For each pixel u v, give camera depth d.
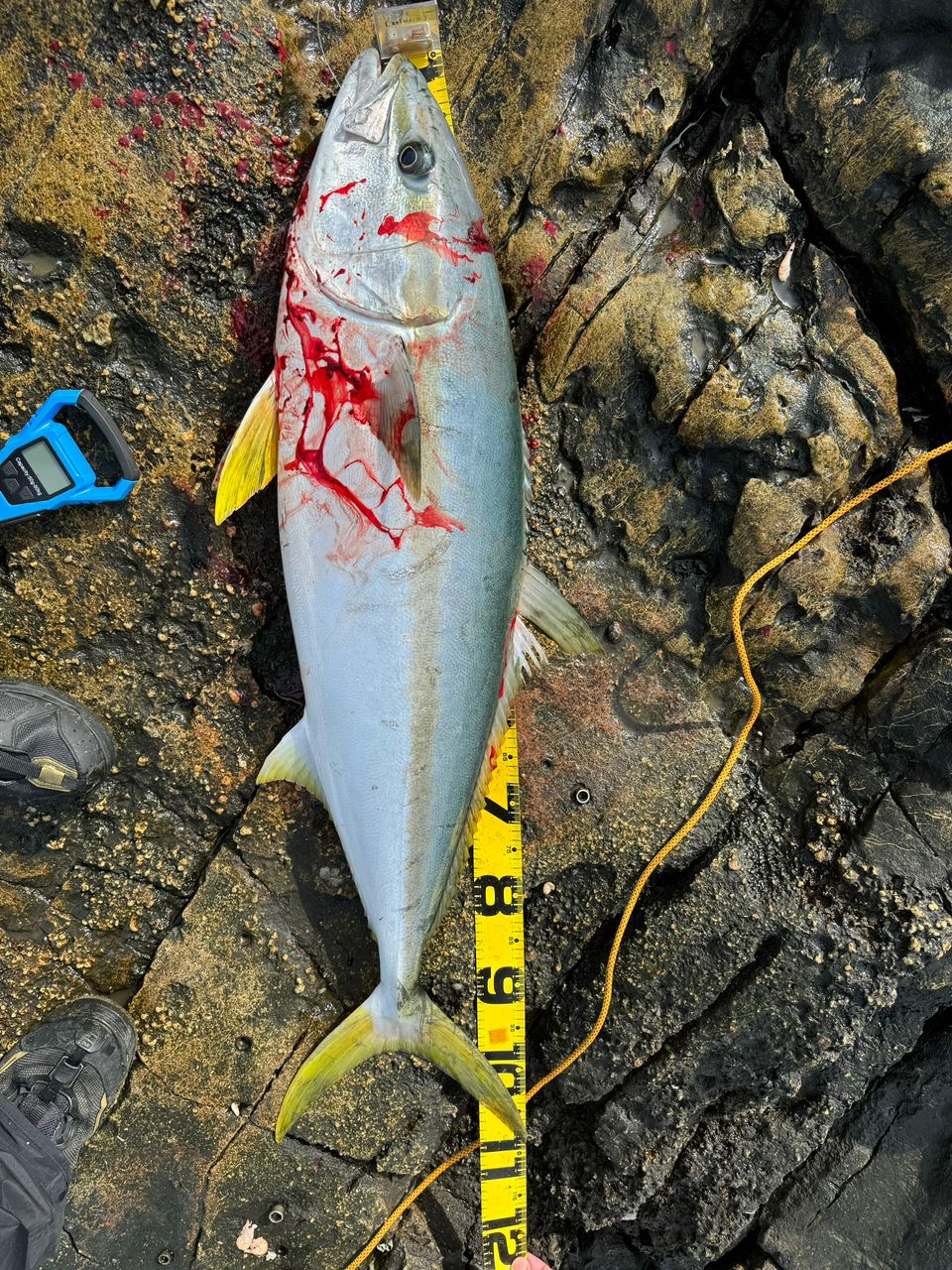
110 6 1.00
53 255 1.04
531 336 1.13
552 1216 1.23
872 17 1.04
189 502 1.08
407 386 0.96
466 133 1.09
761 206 1.10
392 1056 1.18
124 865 1.15
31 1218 1.05
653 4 1.07
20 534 1.07
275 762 1.06
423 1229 1.24
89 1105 1.10
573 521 1.16
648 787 1.18
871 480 1.15
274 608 1.12
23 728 1.07
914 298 1.10
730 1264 1.23
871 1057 1.18
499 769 1.14
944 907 1.14
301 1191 1.18
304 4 1.05
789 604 1.16
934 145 1.05
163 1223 1.16
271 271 1.05
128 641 1.11
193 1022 1.15
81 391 1.03
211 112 1.03
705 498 1.15
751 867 1.17
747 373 1.10
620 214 1.13
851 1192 1.21
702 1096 1.19
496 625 1.01
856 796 1.18
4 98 1.01
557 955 1.19
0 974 1.13
